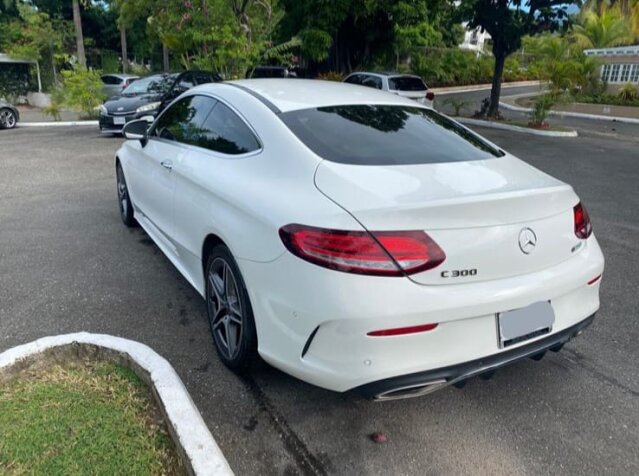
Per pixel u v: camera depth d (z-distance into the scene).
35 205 6.07
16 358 2.52
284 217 2.29
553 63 15.14
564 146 11.91
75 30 25.22
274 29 18.23
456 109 18.42
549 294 2.38
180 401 2.27
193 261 3.29
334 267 2.09
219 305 2.93
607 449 2.37
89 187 7.00
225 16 14.36
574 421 2.55
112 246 4.71
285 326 2.29
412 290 2.08
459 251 2.14
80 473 2.00
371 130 2.85
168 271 4.17
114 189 6.89
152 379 2.41
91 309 3.51
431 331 2.12
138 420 2.29
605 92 23.94
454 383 2.26
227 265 2.76
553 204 2.44
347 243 2.07
